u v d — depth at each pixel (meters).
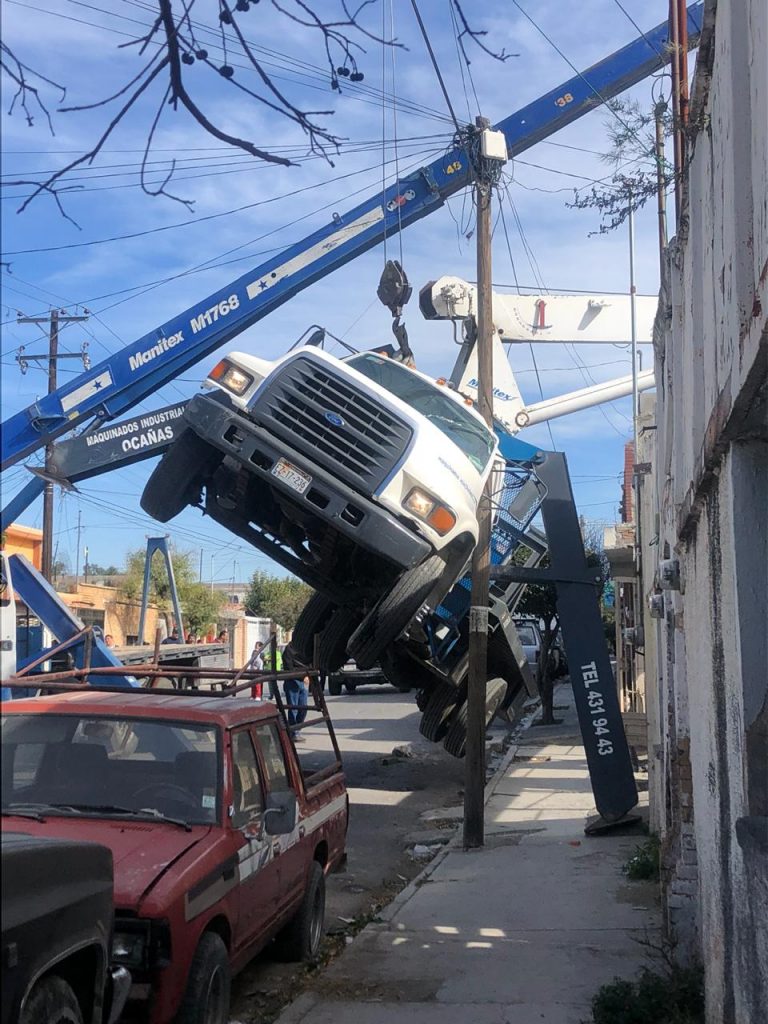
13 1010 3.15
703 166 5.31
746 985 3.95
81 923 3.60
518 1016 5.93
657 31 12.54
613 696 11.51
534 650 30.81
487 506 11.20
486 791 14.59
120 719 5.70
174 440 10.08
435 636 12.71
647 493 11.75
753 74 3.83
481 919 8.03
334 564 10.65
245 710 6.22
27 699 5.92
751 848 3.66
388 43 2.85
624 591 17.44
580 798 13.72
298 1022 5.89
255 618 42.59
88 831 5.11
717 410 4.34
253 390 9.57
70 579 38.31
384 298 11.92
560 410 14.98
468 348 14.15
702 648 5.44
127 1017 4.45
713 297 4.79
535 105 12.78
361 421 9.39
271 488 10.31
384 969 6.83
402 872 10.50
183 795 5.45
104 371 12.45
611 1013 5.66
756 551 4.05
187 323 12.54
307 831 6.95
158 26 2.62
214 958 4.93
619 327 14.70
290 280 12.61
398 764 17.42
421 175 12.59
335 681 28.45
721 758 4.60
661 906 7.66
